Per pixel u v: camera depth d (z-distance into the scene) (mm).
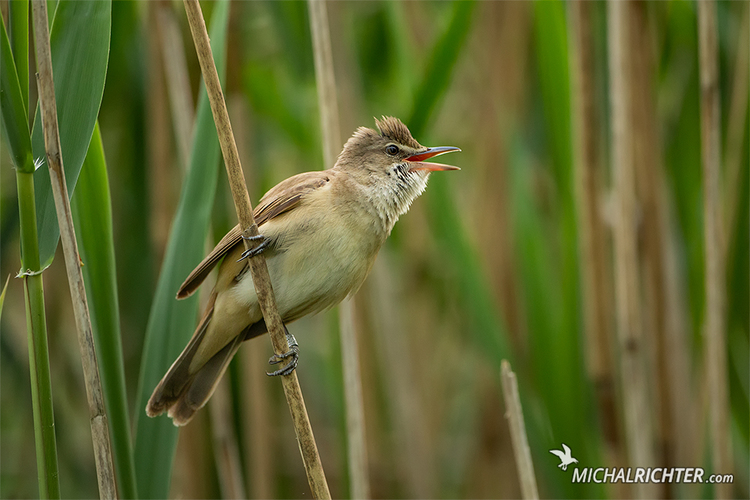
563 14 8930
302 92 10719
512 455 10281
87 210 6078
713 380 8539
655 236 9273
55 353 10273
